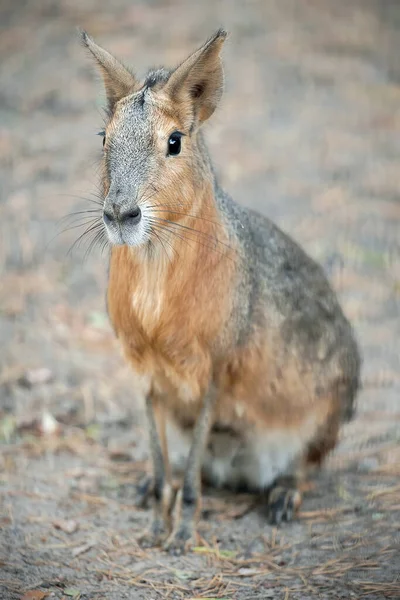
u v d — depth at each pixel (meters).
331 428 13.33
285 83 26.98
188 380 11.75
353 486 13.26
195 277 11.31
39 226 20.14
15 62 27.83
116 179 10.49
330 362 13.16
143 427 14.70
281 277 12.71
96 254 19.36
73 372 16.00
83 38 11.64
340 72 27.75
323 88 26.81
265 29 30.38
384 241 19.92
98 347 16.80
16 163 22.69
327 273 18.67
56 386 15.56
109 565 11.23
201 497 13.10
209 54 11.11
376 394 15.52
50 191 21.47
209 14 31.12
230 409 12.41
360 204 21.27
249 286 12.01
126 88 11.49
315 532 12.07
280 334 12.45
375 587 10.64
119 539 11.84
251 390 12.34
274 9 32.03
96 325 17.31
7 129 24.33
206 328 11.51
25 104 25.62
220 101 11.45
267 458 13.02
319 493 13.13
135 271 11.30
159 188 10.65
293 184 21.98
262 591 10.67
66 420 14.73
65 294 18.14
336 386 13.28
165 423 12.41
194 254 11.24
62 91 26.27
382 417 14.97
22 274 18.64
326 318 13.27
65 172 22.33
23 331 16.97
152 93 10.88
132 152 10.59
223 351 11.75
